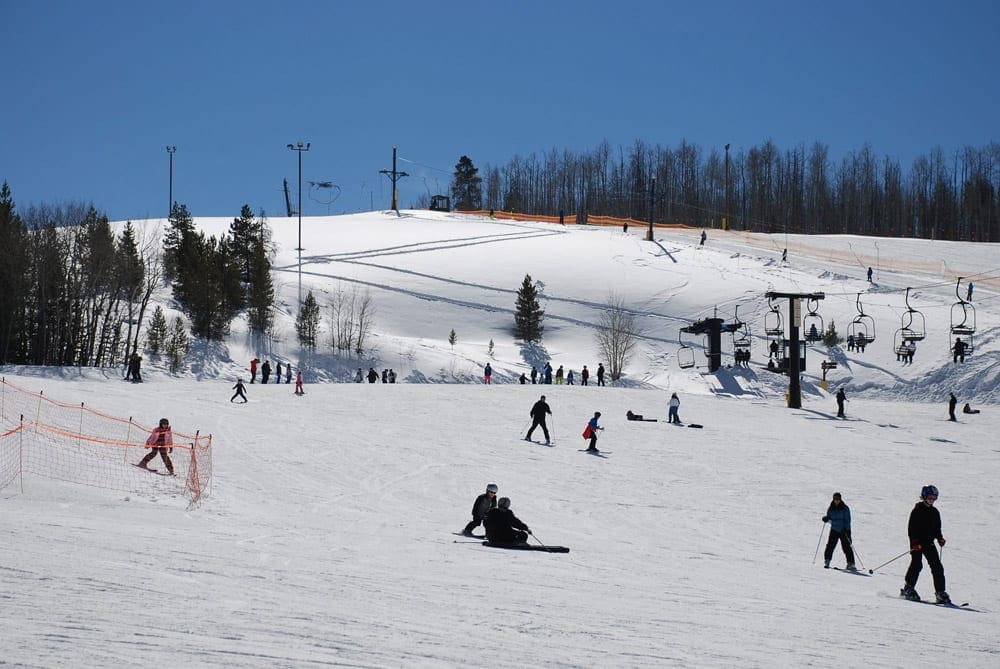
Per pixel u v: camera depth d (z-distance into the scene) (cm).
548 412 3175
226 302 6781
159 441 2055
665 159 16938
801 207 15800
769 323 7438
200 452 2453
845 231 15488
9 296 5462
